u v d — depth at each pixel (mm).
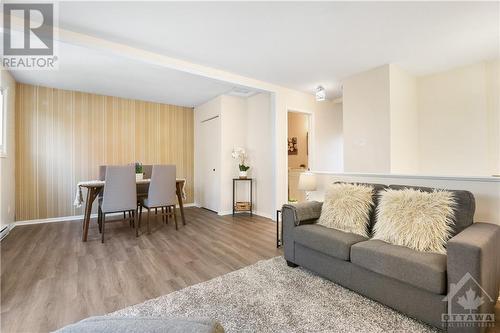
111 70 3615
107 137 4926
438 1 2053
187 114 6000
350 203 2301
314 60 3248
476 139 3322
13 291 1991
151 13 2209
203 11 2182
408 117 3646
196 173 6000
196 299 1874
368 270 1823
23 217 4152
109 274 2299
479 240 1433
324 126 5156
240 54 3066
